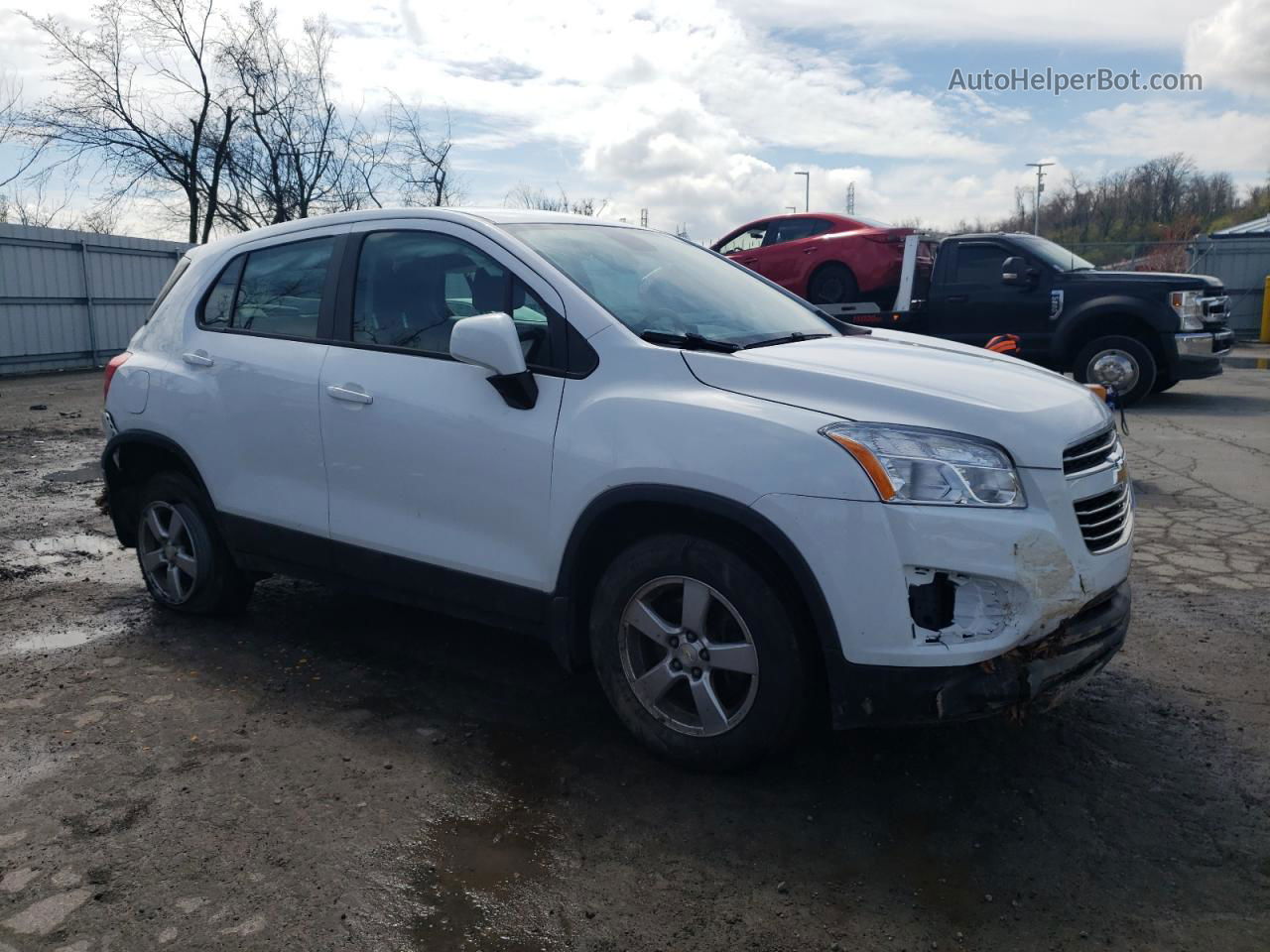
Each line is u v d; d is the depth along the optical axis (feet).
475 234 12.52
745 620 10.14
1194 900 8.75
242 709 12.67
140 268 68.80
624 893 8.87
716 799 10.40
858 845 9.60
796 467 9.61
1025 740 11.68
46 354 62.69
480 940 8.26
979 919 8.52
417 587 12.67
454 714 12.51
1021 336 38.34
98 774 10.96
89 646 14.92
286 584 17.99
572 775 10.93
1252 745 11.56
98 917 8.52
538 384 11.42
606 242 13.50
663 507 10.53
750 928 8.41
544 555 11.37
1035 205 170.71
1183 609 16.21
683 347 11.21
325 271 13.88
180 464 15.75
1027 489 9.61
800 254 43.55
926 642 9.38
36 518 23.08
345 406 12.96
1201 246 78.13
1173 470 26.91
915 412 9.79
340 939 8.26
